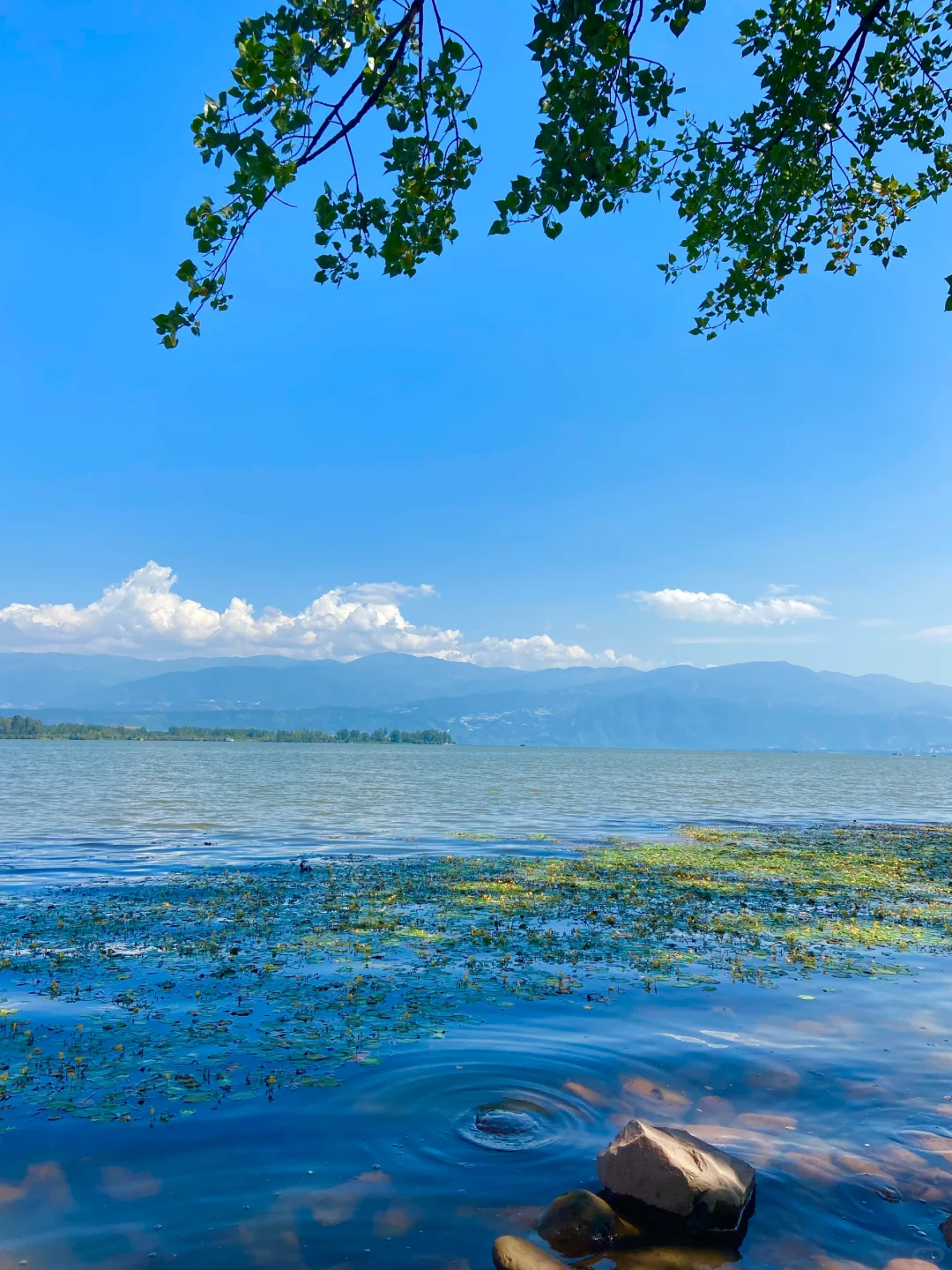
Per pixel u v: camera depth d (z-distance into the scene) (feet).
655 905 65.67
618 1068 31.73
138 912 62.13
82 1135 26.25
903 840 114.52
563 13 22.72
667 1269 20.06
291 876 79.51
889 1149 25.72
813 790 269.23
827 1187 23.65
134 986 42.73
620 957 49.37
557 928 57.36
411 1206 22.36
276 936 54.60
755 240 34.45
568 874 80.74
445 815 148.87
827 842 110.83
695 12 24.61
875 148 35.42
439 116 24.49
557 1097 29.14
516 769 426.51
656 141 29.60
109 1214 21.91
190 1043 34.14
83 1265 19.71
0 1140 25.94
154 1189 23.17
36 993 41.42
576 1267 20.17
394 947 51.47
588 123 23.52
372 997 40.68
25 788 207.31
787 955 50.19
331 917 60.49
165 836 111.86
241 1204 22.44
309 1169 24.27
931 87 34.09
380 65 23.36
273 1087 29.84
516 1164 24.63
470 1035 35.06
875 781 379.14
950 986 43.68
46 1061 32.27
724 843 108.47
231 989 42.22
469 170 25.14
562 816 150.00
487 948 51.37
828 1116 27.99
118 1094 29.25
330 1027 36.06
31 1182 23.52
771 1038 35.22
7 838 108.37
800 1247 21.09
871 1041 35.06
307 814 147.84
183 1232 21.08
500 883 75.41
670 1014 38.29
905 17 33.47
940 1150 25.72
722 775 398.01
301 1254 20.26
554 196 24.58
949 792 278.87
